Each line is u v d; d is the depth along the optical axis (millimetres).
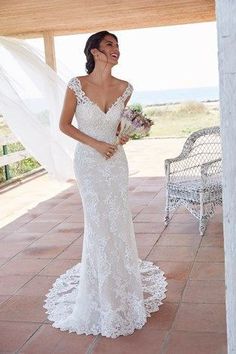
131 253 2758
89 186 2686
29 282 3469
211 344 2467
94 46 2621
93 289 2723
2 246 4438
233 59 1544
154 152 10398
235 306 1719
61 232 4789
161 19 7102
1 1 5617
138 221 5023
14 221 5367
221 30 1541
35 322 2834
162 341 2537
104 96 2670
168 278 3391
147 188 6754
